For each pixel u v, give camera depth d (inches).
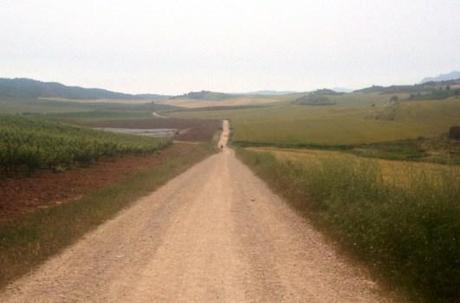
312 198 650.8
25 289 300.2
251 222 550.3
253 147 3567.9
